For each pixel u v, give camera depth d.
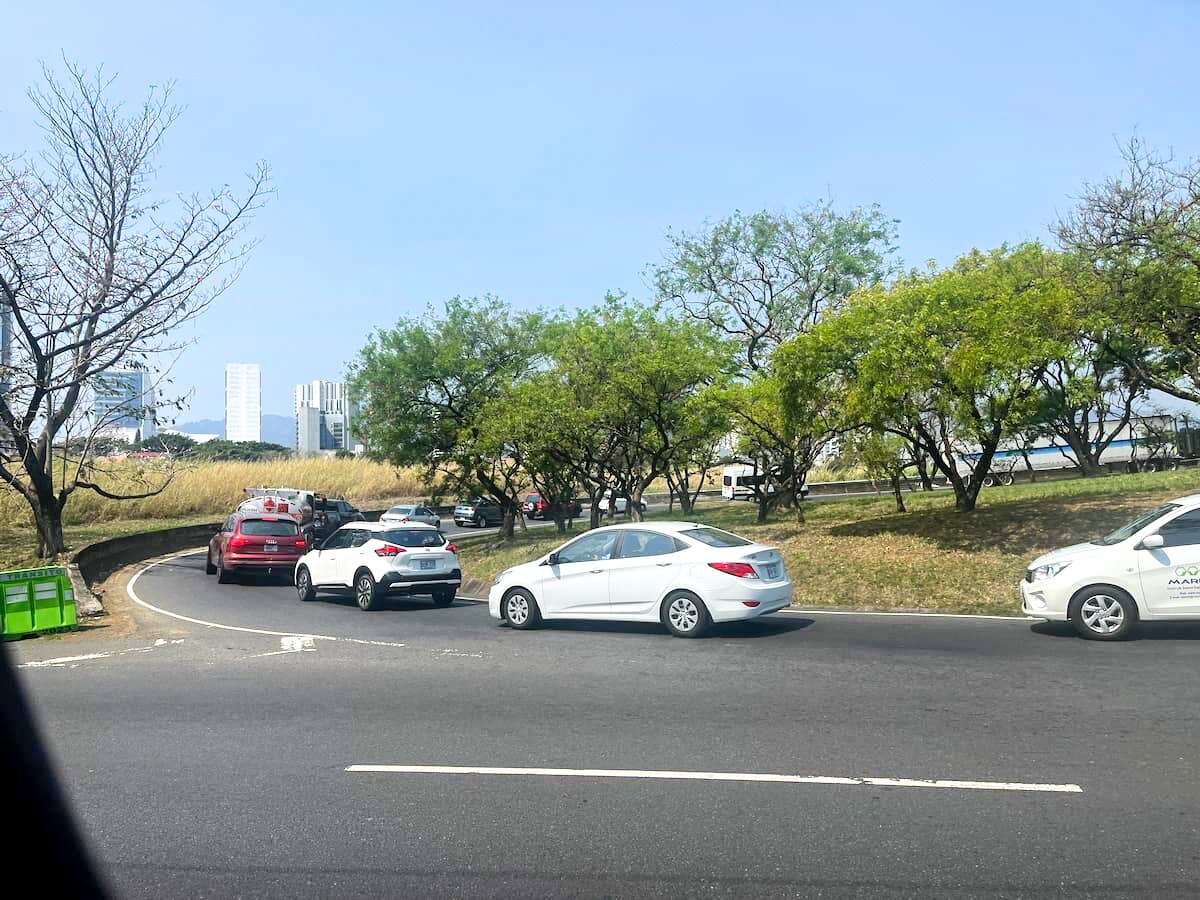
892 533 20.02
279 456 69.12
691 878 4.78
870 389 18.22
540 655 11.55
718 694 8.96
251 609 18.41
